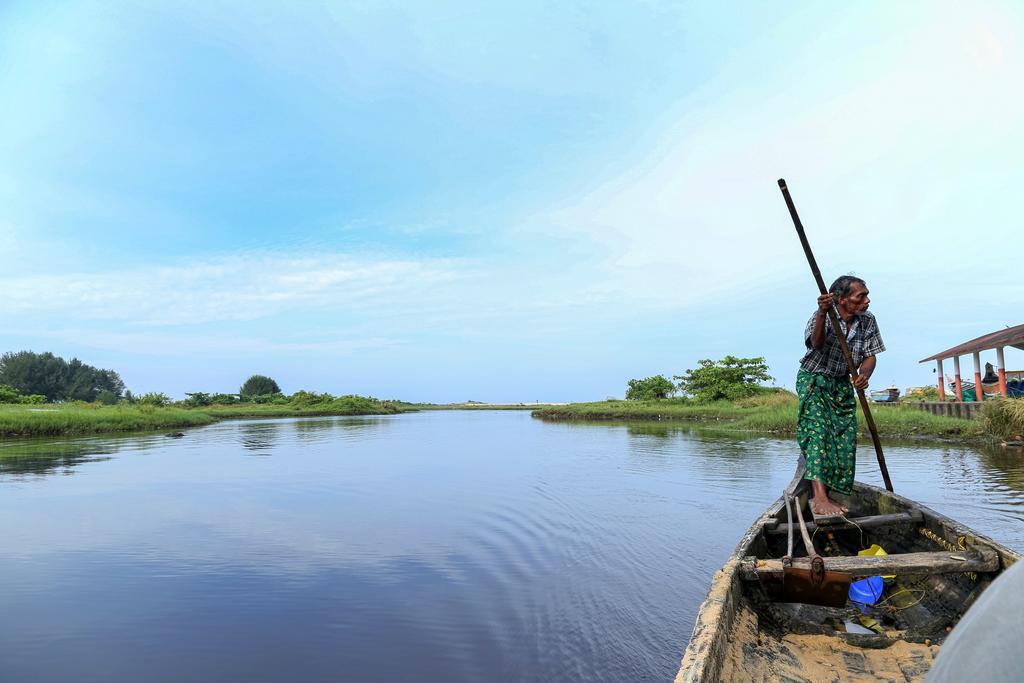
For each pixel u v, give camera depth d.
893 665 2.76
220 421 38.28
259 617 4.73
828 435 4.50
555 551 6.38
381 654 4.04
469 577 5.60
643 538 6.80
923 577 3.69
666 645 4.11
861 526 4.21
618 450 15.97
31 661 4.02
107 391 63.62
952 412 20.92
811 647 2.94
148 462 14.78
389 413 55.62
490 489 10.26
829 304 4.28
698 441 17.95
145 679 3.72
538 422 35.16
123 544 6.89
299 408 51.50
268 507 8.99
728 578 3.00
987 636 0.59
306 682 3.67
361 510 8.71
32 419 24.69
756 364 36.12
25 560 6.29
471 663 3.88
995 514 7.50
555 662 3.88
